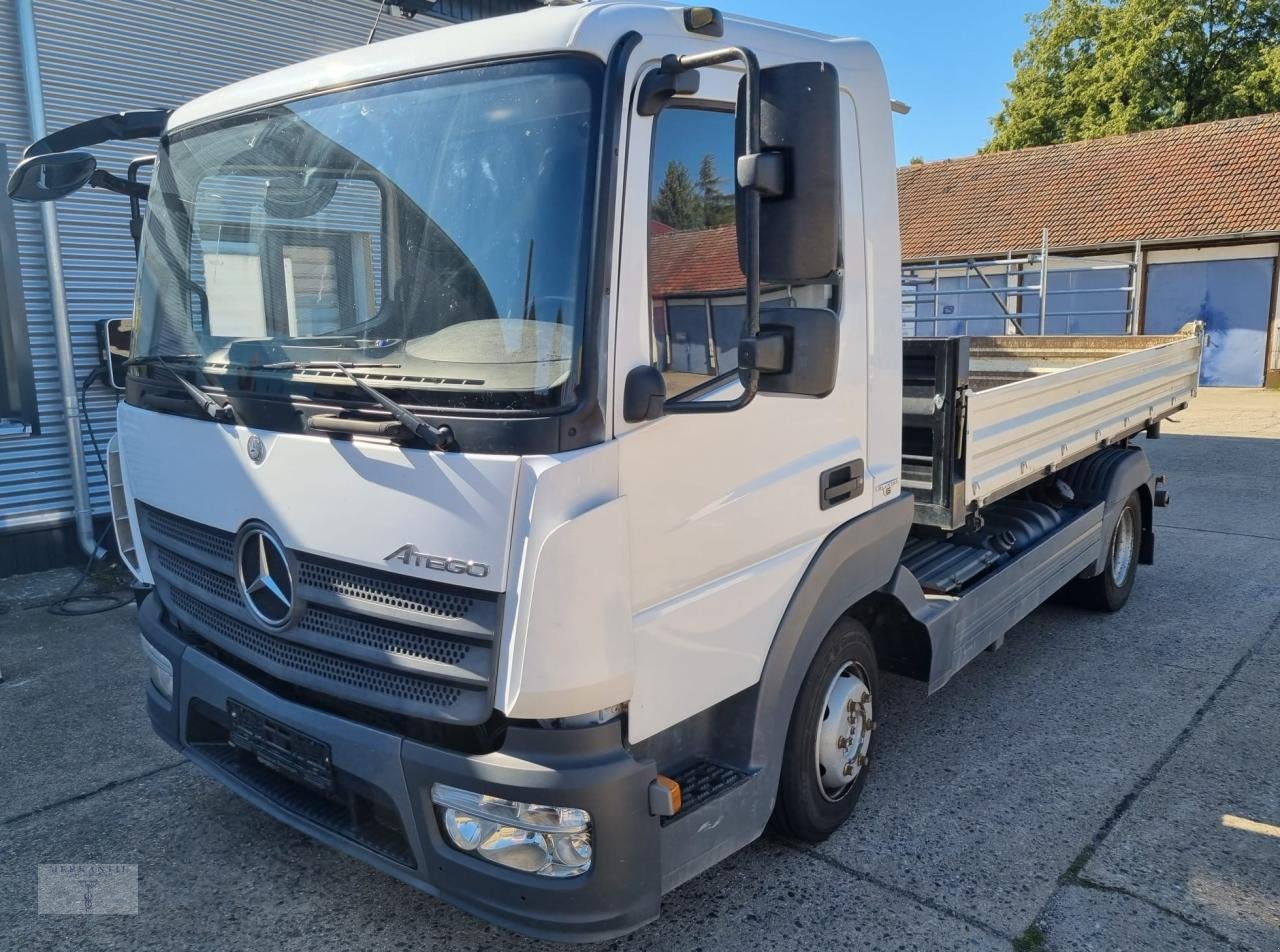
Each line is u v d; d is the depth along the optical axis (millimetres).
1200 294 19844
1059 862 3305
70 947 2930
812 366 2244
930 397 3666
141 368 3256
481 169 2365
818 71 2094
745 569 2723
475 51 2436
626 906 2336
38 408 6902
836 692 3322
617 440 2250
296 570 2562
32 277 6801
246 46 7680
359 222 2566
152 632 3258
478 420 2188
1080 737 4273
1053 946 2873
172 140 3279
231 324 2881
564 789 2213
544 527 2133
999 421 3949
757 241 2115
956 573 4016
